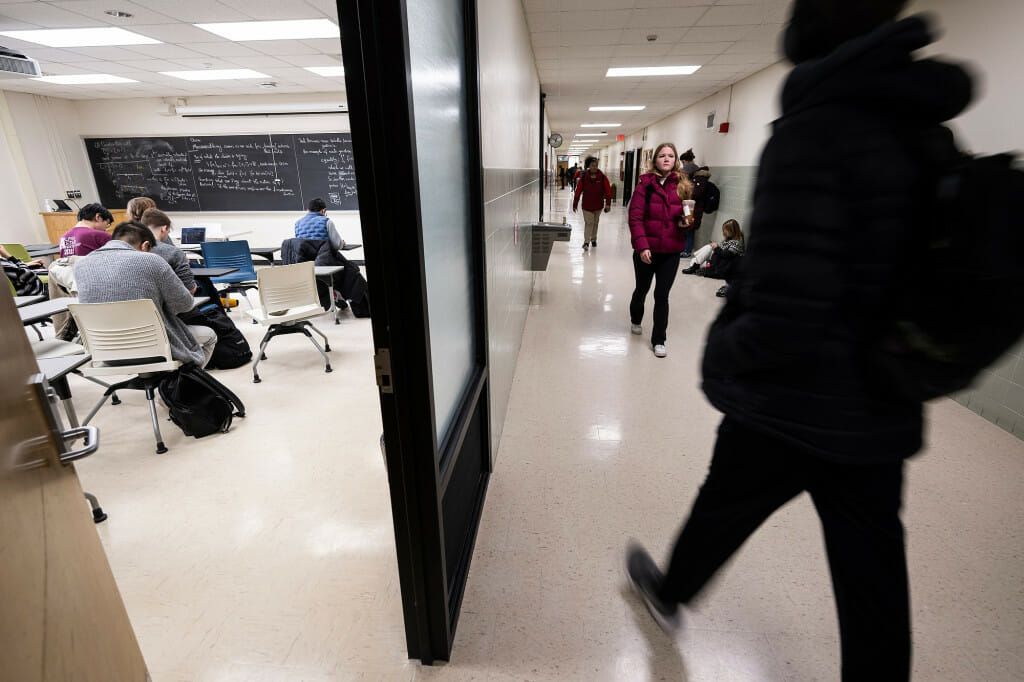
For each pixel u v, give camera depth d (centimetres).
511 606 152
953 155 72
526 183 410
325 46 498
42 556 80
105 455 241
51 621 80
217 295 398
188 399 253
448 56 141
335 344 405
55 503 88
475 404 173
